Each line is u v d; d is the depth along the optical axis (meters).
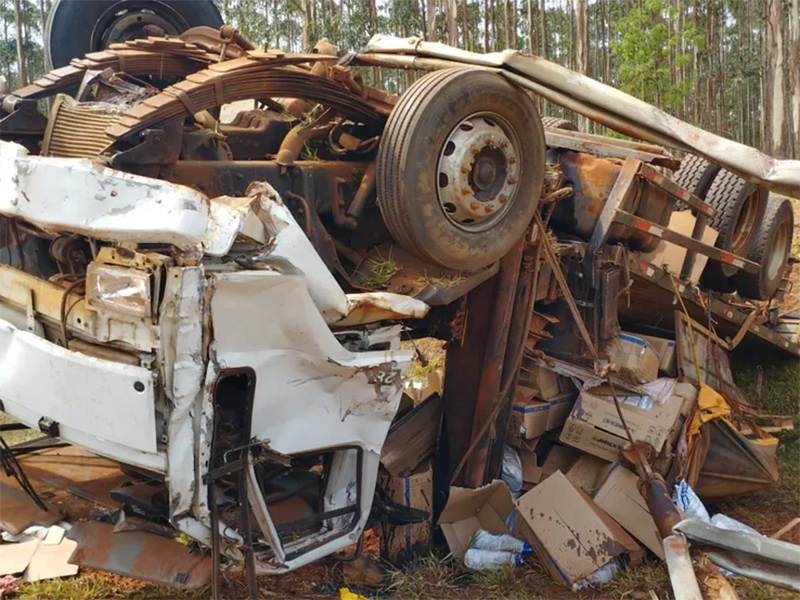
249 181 3.90
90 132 3.71
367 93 4.43
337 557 3.88
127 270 2.94
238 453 3.19
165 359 2.90
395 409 3.72
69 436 3.27
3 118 4.08
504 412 4.89
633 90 18.12
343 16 18.81
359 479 3.65
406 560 4.23
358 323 3.59
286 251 3.13
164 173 3.61
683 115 25.84
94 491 3.76
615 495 4.59
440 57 4.63
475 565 4.22
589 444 4.90
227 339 3.02
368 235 4.57
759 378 6.88
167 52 4.45
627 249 5.35
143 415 2.93
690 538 3.59
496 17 28.67
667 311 6.16
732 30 37.12
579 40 19.97
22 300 3.45
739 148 3.96
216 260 3.01
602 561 4.16
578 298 5.28
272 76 3.98
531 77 4.21
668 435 4.77
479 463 4.75
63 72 4.25
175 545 3.43
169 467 2.95
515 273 4.68
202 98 3.68
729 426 5.20
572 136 5.88
